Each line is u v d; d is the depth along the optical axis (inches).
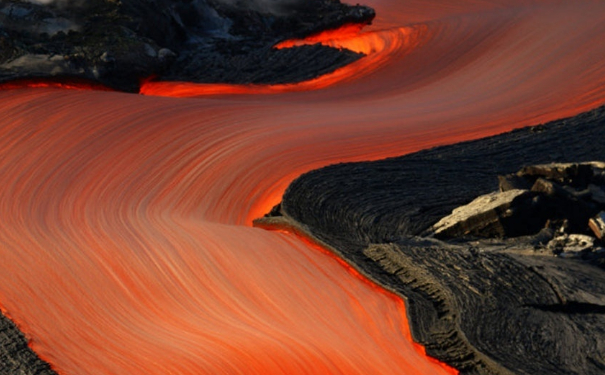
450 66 2615.7
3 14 2522.1
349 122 2108.8
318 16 3144.7
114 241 1470.2
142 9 2763.3
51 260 1400.1
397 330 1137.4
